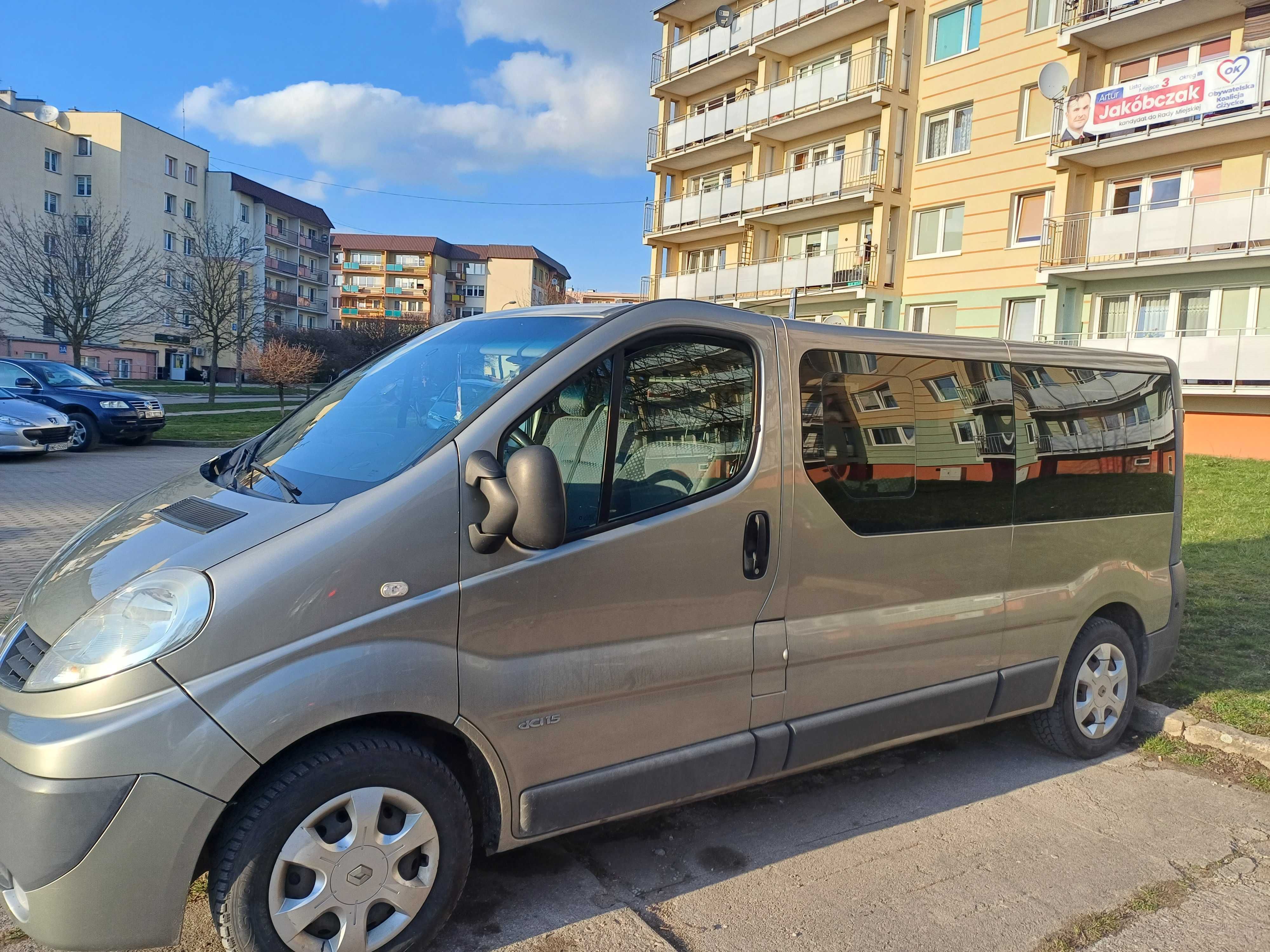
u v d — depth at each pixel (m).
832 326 3.42
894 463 3.49
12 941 2.59
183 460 16.17
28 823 2.11
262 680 2.25
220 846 2.27
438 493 2.52
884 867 3.30
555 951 2.69
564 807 2.75
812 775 4.18
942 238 24.84
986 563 3.80
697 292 31.09
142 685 2.18
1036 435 4.01
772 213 28.02
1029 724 4.41
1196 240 18.42
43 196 57.19
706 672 2.99
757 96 28.94
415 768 2.48
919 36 25.16
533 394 2.72
